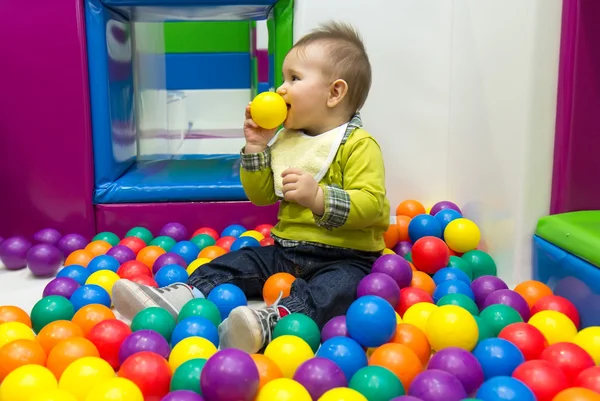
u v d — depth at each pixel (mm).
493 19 1852
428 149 2293
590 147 1652
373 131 2264
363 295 1423
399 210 2225
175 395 972
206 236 2035
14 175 2129
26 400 1021
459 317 1243
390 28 2203
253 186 1708
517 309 1431
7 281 1877
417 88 2252
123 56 2379
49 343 1237
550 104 1646
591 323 1448
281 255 1663
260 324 1270
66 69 2084
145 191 2160
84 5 2088
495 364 1149
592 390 1038
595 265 1436
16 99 2090
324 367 1074
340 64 1644
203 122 3859
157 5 2166
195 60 3762
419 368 1157
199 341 1188
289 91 1649
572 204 1679
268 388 1000
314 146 1651
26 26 2055
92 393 974
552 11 1604
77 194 2148
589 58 1603
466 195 2135
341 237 1617
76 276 1692
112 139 2209
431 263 1730
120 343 1251
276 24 2182
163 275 1632
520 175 1687
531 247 1710
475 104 2020
